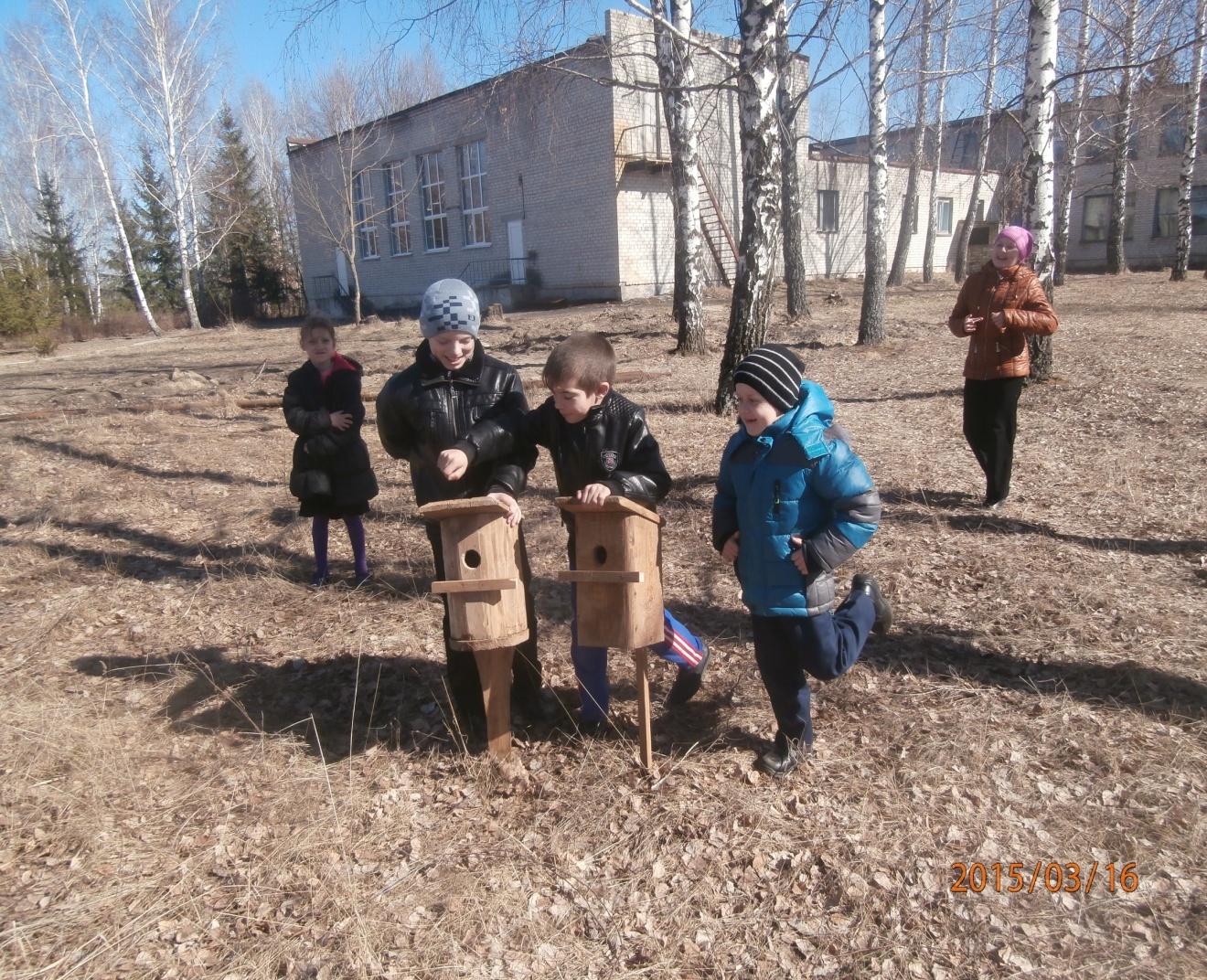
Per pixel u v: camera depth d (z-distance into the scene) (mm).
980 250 30578
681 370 11227
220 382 12539
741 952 2219
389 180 30203
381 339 18828
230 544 5586
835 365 11352
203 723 3473
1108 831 2555
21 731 3346
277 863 2635
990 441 5238
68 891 2545
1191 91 16656
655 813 2758
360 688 3688
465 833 2746
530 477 6750
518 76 9391
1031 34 7980
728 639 3938
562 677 3695
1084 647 3598
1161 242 31719
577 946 2264
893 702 3324
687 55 11594
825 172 28078
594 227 23094
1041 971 2096
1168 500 5359
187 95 29266
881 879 2416
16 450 7930
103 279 43250
